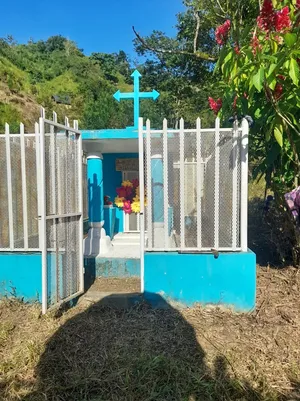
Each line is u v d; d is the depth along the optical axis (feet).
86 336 10.91
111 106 64.18
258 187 31.22
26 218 13.93
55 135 12.32
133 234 21.45
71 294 13.08
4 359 9.95
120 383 8.83
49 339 10.77
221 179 12.84
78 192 13.61
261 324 11.66
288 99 11.59
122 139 16.42
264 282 14.56
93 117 62.59
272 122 11.70
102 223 17.72
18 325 11.75
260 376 9.01
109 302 13.14
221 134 12.75
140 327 11.41
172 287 12.77
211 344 10.50
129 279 15.80
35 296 13.51
